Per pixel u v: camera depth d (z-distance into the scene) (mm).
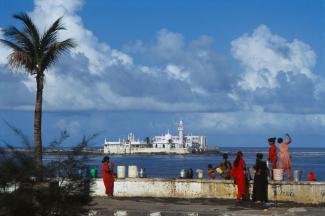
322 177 84375
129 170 28812
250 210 22047
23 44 28609
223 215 20438
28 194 14383
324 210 22125
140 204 24047
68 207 14859
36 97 28797
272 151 27156
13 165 14594
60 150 15438
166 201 25375
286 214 20812
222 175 27750
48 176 14914
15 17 28281
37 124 28609
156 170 118562
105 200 25484
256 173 24359
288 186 25422
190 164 162250
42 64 28781
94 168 28125
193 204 24188
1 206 14133
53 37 28922
